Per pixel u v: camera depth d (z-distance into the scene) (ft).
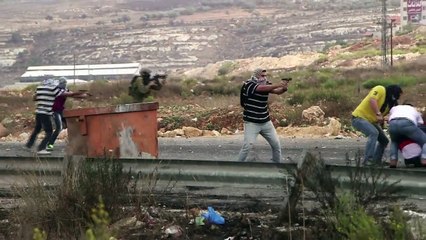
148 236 25.36
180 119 85.10
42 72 535.19
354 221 20.51
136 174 28.94
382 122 39.75
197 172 28.32
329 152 51.85
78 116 37.78
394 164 39.06
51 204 25.34
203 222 27.27
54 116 55.31
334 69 253.03
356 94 104.78
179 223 27.17
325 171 24.64
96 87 170.60
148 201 27.99
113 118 37.88
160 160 28.84
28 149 56.24
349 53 346.74
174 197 30.50
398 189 23.89
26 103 142.31
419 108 83.35
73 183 25.91
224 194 31.55
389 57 307.78
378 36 425.69
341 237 21.39
